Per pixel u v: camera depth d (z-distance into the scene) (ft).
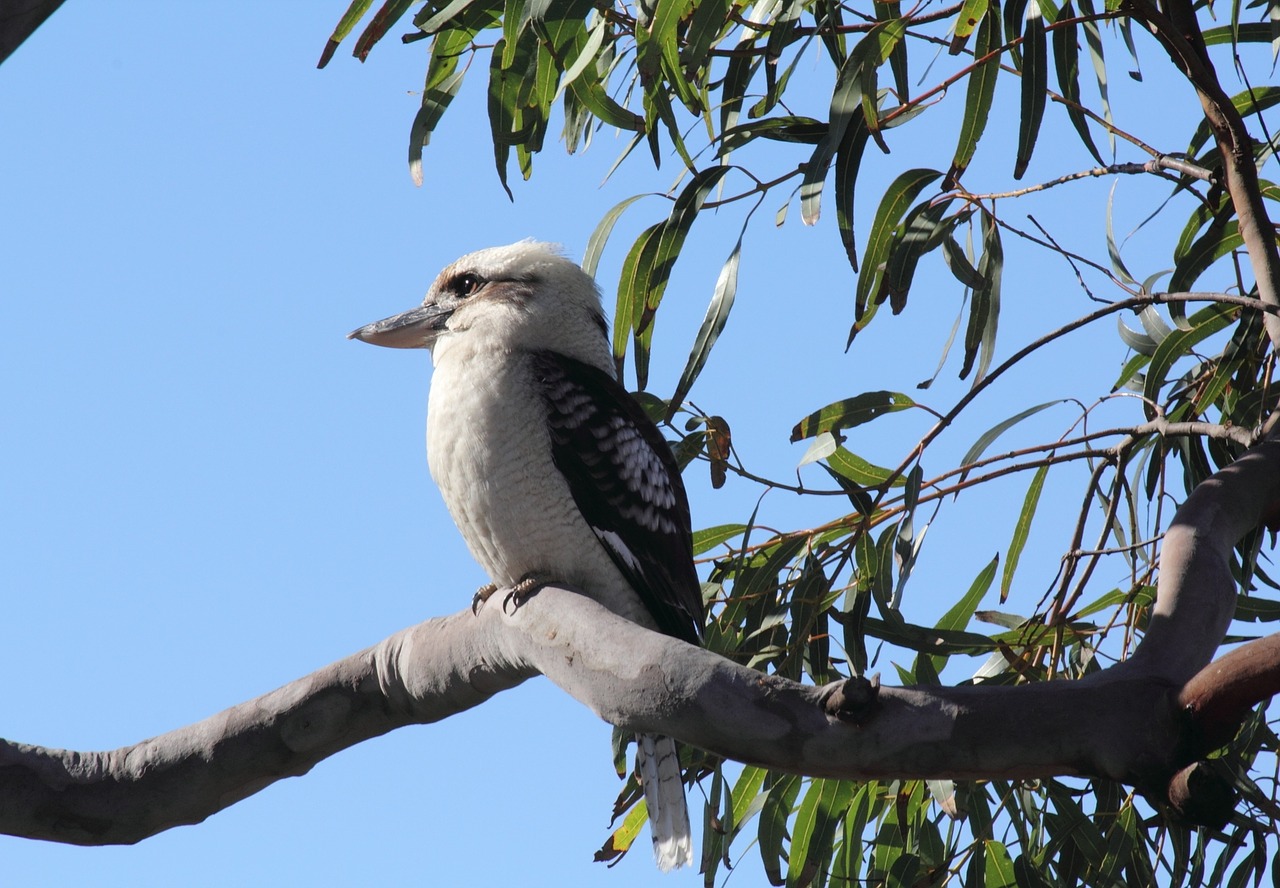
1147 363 30.68
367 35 25.90
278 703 21.67
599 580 25.39
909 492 24.04
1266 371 27.25
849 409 27.25
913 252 25.81
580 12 23.11
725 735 15.71
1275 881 26.30
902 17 25.20
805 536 28.25
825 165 24.67
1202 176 25.98
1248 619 27.22
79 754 22.22
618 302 27.78
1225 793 13.19
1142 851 27.71
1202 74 25.44
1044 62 25.11
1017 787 28.25
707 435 27.63
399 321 27.25
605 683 17.37
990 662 28.12
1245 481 20.47
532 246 27.61
